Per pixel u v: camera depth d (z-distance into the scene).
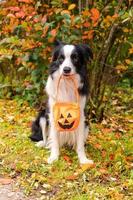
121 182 3.01
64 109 3.23
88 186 2.94
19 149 3.36
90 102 3.88
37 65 3.99
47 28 3.63
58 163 3.18
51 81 3.28
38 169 3.10
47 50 3.81
